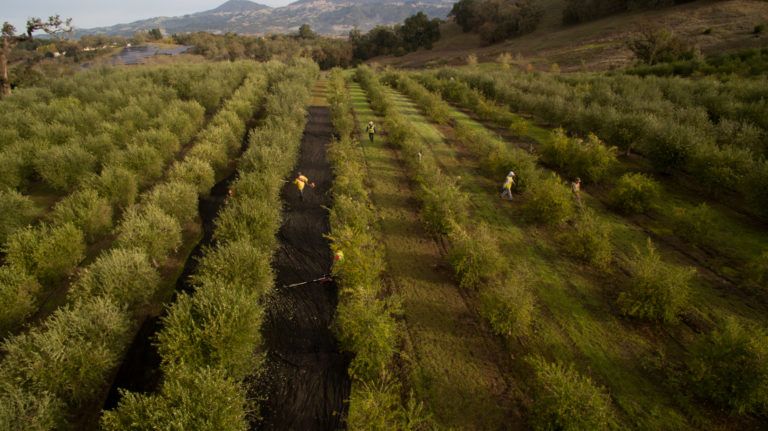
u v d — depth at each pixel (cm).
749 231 1426
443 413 832
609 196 1711
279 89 3612
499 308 1015
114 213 1659
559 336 1018
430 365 948
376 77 4984
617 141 2231
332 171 2173
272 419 841
